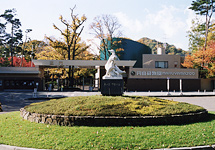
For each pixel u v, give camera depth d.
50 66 45.22
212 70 46.56
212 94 33.09
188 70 46.47
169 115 9.78
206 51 44.94
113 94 14.47
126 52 56.50
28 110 11.23
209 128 8.93
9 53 60.09
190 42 55.06
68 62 41.75
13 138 7.88
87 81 69.00
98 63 42.12
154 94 33.56
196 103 22.08
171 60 50.22
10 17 54.34
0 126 9.67
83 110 10.09
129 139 7.36
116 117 9.20
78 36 46.91
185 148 6.90
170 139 7.50
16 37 55.25
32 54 55.97
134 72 45.16
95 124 9.08
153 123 9.30
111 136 7.63
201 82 48.69
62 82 58.25
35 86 41.72
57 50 48.94
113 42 54.03
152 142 7.21
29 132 8.41
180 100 25.05
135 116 9.44
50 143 7.20
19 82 42.16
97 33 53.09
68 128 8.70
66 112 9.76
